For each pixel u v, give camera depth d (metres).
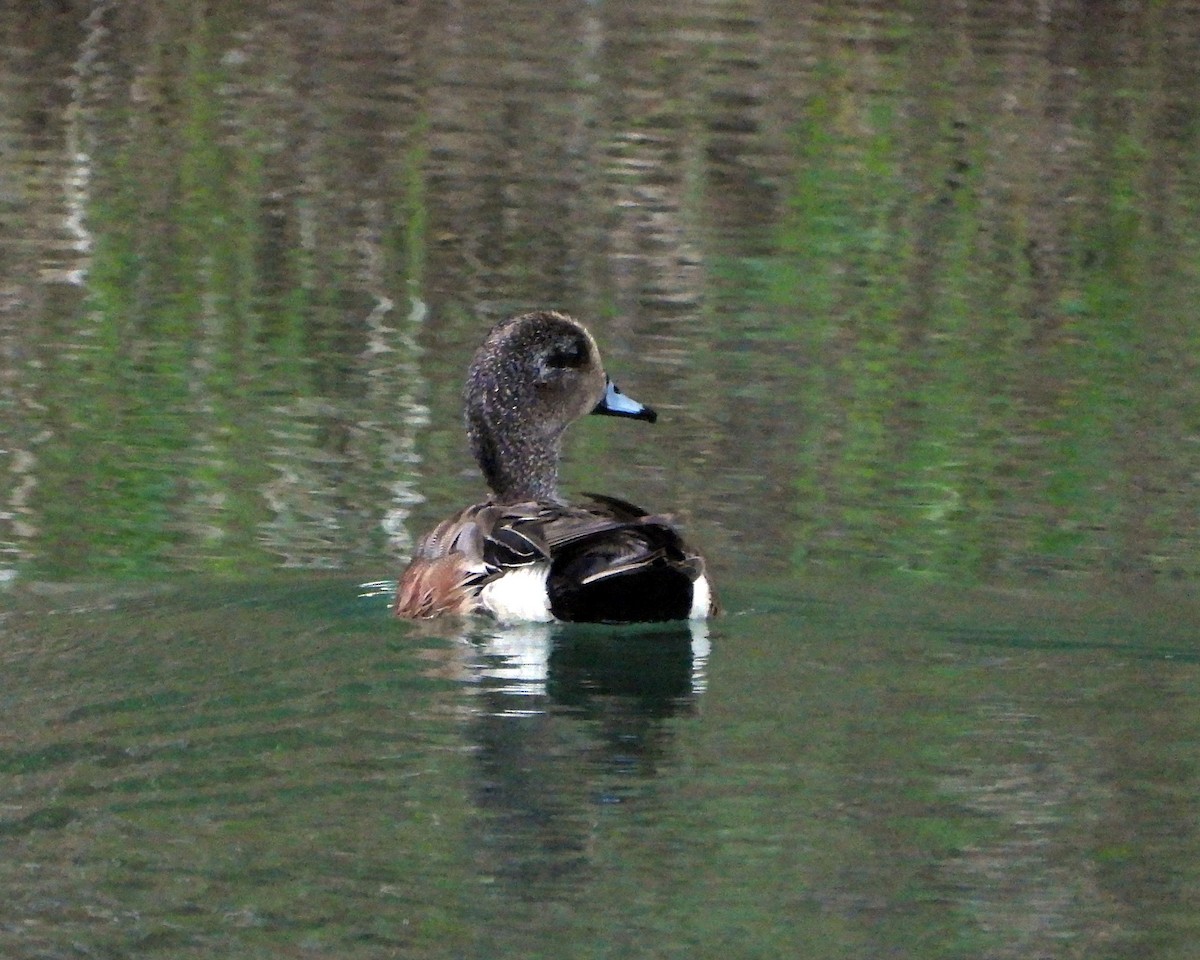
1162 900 7.15
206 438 14.72
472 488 13.84
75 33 27.88
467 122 24.48
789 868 7.43
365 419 15.30
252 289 18.61
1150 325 18.31
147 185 21.69
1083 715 9.24
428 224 20.78
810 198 21.97
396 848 7.55
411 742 8.72
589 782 8.26
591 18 29.75
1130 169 23.09
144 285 18.59
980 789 8.23
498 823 7.82
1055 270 19.86
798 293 18.98
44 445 14.48
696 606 10.73
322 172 22.44
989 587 11.61
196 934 6.81
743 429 15.26
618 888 7.19
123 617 10.83
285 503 13.38
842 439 14.95
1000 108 25.36
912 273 19.67
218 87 25.64
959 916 6.98
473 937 6.79
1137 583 11.83
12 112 24.05
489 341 12.11
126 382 16.03
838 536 12.82
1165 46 28.47
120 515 13.02
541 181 22.39
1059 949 6.76
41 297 18.12
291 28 28.80
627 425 15.36
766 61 27.44
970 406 15.91
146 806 7.98
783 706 9.33
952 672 9.88
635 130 24.28
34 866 7.38
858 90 26.14
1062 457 14.59
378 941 6.75
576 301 18.56
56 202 20.88
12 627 10.61
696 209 21.61
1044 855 7.55
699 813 7.93
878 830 7.78
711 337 17.59
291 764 8.44
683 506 13.48
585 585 10.50
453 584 10.77
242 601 11.23
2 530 12.70
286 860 7.45
